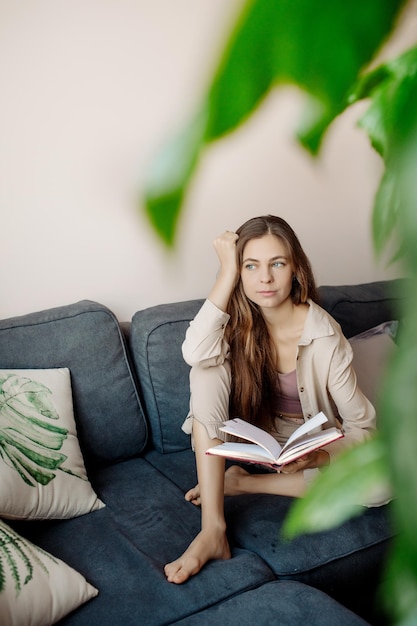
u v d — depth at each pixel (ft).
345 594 5.04
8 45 6.35
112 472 6.29
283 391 5.98
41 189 6.75
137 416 6.51
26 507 5.01
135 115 7.03
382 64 0.53
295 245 5.63
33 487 5.10
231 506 5.53
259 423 6.02
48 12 6.46
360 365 6.57
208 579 4.55
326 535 5.06
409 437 0.47
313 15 0.48
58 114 6.68
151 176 0.48
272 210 8.11
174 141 0.48
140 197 0.49
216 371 5.68
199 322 5.61
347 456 0.58
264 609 4.19
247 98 0.48
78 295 7.14
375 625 5.16
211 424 5.48
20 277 6.83
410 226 0.45
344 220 8.72
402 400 0.47
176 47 7.07
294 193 8.21
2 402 5.48
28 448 5.30
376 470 0.55
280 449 4.90
